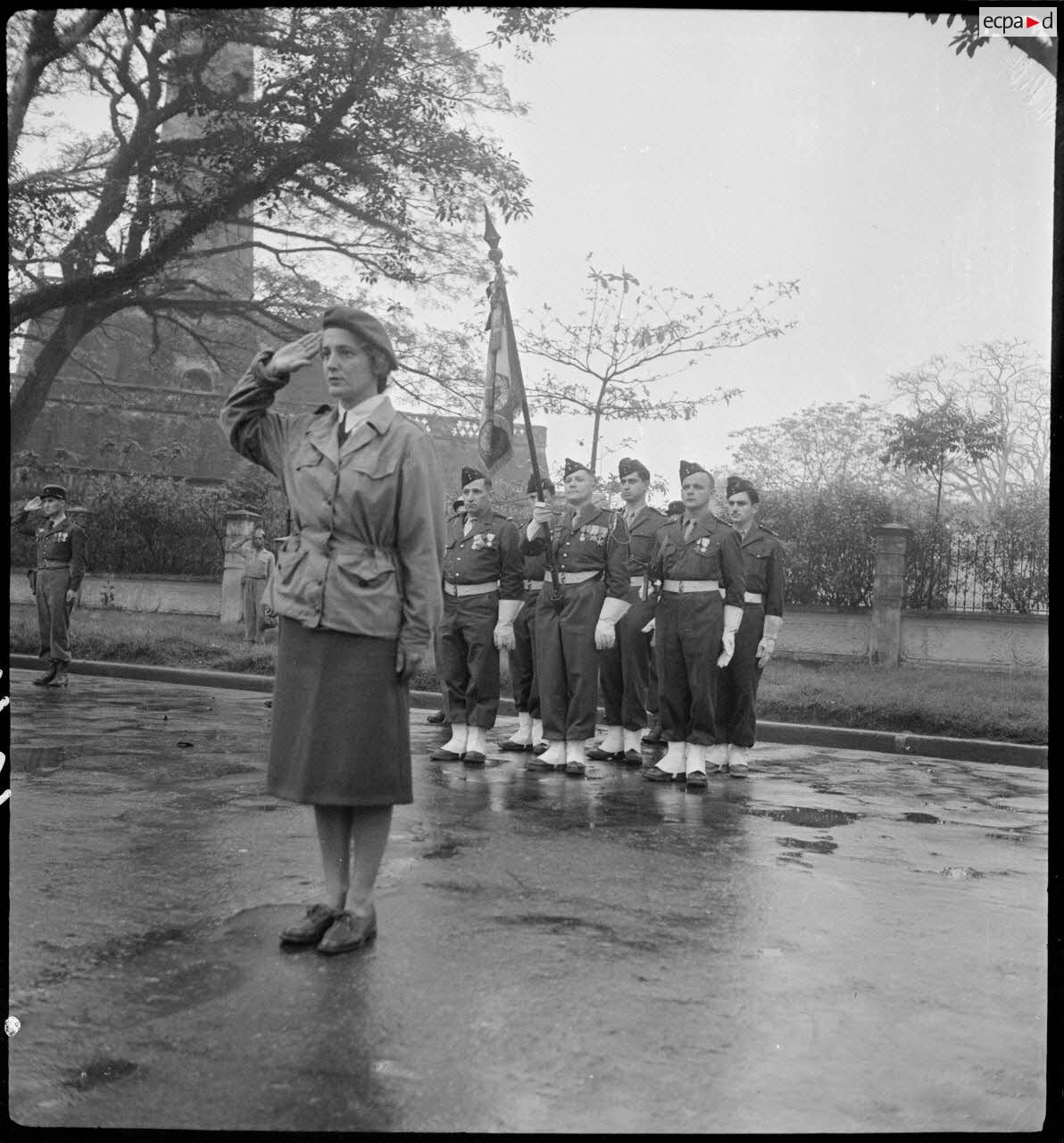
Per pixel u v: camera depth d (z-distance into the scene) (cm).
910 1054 293
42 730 842
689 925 397
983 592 1605
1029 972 359
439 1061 276
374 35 1731
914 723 1052
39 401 2181
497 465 784
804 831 581
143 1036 286
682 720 733
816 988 339
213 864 457
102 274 1950
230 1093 257
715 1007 319
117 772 668
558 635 752
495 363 785
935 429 1905
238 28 1761
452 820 566
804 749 997
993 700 1128
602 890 439
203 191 1972
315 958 347
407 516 363
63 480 2686
